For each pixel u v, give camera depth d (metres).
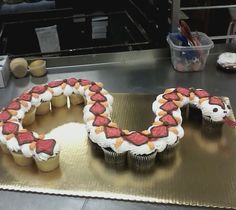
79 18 0.87
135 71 0.80
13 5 0.83
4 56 0.78
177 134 0.53
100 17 0.87
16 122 0.56
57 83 0.65
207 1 0.81
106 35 0.90
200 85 0.74
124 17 0.88
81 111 0.65
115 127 0.53
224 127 0.60
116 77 0.78
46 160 0.50
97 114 0.56
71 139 0.58
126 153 0.52
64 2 0.84
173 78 0.77
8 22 0.84
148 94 0.70
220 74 0.78
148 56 0.84
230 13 0.80
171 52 0.79
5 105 0.69
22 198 0.48
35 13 0.84
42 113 0.64
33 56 0.84
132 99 0.68
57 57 0.81
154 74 0.79
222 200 0.47
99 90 0.63
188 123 0.61
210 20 0.83
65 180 0.50
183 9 0.77
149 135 0.52
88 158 0.54
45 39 0.87
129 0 0.87
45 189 0.49
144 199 0.47
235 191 0.48
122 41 0.91
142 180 0.50
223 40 0.86
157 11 0.81
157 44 0.85
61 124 0.62
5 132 0.54
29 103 0.60
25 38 0.86
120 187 0.49
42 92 0.63
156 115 0.58
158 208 0.46
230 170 0.52
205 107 0.58
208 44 0.77
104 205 0.47
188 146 0.56
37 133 0.58
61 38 0.88
